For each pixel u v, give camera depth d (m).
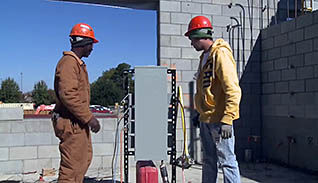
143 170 3.11
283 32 5.77
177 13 5.96
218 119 2.47
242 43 6.30
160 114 3.26
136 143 3.24
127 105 3.50
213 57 2.41
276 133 5.90
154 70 3.27
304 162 5.19
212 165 2.71
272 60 6.05
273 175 4.95
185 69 5.94
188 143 5.87
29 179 4.79
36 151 5.29
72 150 2.40
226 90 2.29
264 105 6.27
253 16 6.39
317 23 4.97
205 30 2.57
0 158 5.12
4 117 5.13
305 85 5.20
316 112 4.94
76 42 2.56
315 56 4.99
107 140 5.56
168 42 5.89
